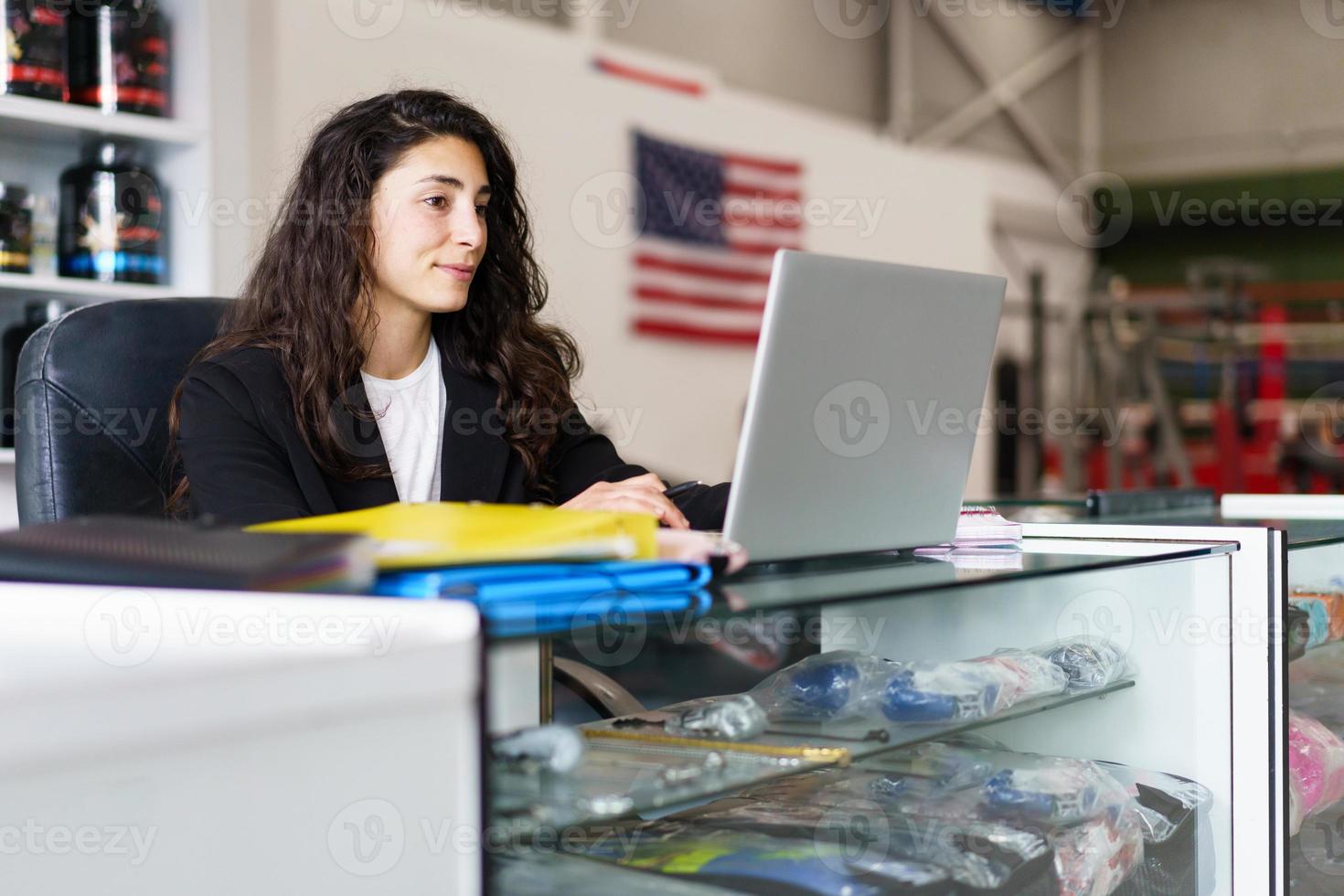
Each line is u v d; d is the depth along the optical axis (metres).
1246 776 1.19
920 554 1.16
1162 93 8.16
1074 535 1.30
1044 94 7.71
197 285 2.72
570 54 4.67
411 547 0.70
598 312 4.83
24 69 2.43
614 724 0.83
